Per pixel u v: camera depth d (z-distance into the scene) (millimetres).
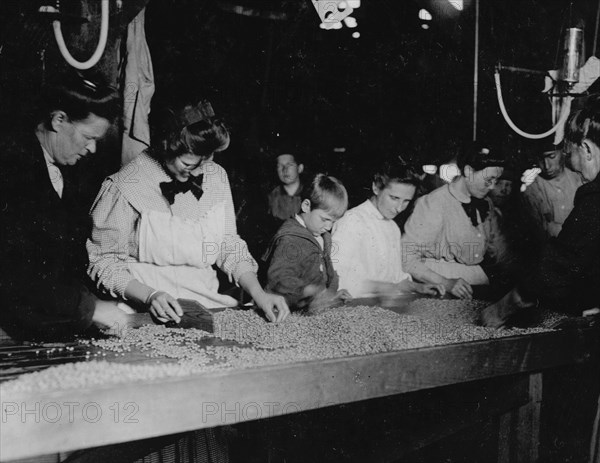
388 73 3191
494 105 3441
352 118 3102
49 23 2039
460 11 3285
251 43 2859
